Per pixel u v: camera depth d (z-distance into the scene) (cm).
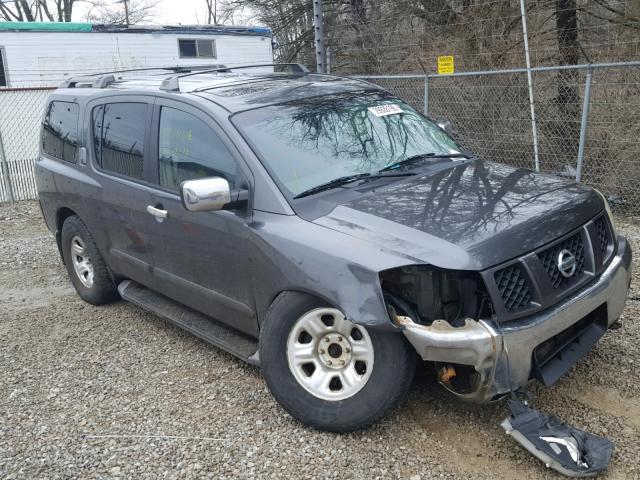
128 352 485
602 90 898
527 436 310
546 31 1059
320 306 345
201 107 423
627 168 869
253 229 372
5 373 465
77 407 409
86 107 541
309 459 335
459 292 317
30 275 709
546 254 330
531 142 960
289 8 1825
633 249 664
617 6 1053
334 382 355
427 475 317
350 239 334
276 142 399
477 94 1012
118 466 344
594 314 357
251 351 402
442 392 383
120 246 510
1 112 1342
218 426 374
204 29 1889
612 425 344
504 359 305
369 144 424
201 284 429
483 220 333
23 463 353
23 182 1173
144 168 464
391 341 328
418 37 1277
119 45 1803
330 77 508
